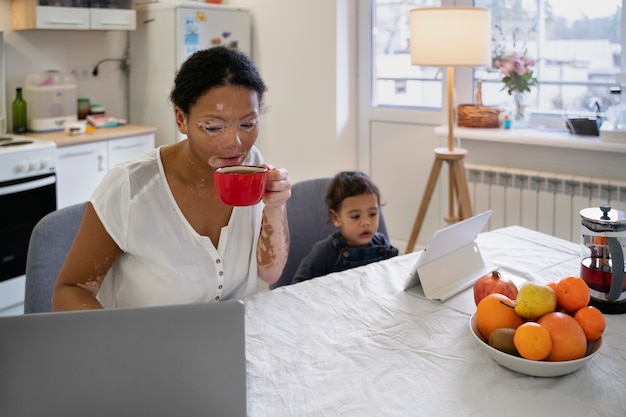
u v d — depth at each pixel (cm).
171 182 143
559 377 120
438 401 112
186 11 395
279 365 125
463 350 131
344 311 149
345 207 204
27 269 164
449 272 165
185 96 126
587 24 331
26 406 95
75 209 173
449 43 296
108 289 151
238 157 130
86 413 97
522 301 126
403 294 159
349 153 416
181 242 146
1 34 365
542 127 355
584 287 128
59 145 348
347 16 397
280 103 429
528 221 337
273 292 159
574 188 321
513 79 341
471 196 353
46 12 363
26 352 95
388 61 402
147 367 98
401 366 124
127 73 437
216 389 100
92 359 96
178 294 147
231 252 152
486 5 362
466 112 361
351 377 120
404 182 404
